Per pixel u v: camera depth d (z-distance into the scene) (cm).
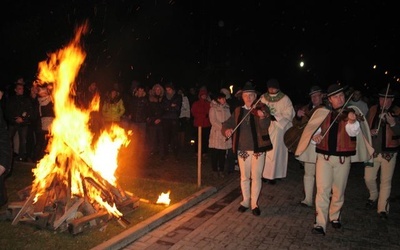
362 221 614
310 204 686
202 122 1009
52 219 516
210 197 731
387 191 623
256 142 621
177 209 626
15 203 549
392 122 602
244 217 621
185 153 1189
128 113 1111
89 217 517
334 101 548
